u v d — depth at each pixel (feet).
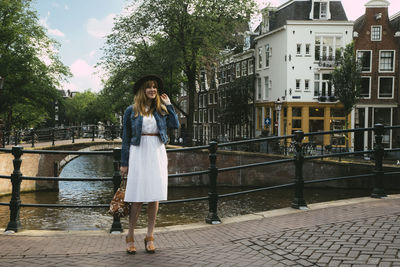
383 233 12.85
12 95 96.58
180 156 69.56
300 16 96.78
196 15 83.76
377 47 95.86
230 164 68.54
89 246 13.01
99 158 132.36
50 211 48.91
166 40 87.20
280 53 98.73
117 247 12.89
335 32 96.07
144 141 11.91
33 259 11.62
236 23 88.22
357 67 76.54
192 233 14.44
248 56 113.60
